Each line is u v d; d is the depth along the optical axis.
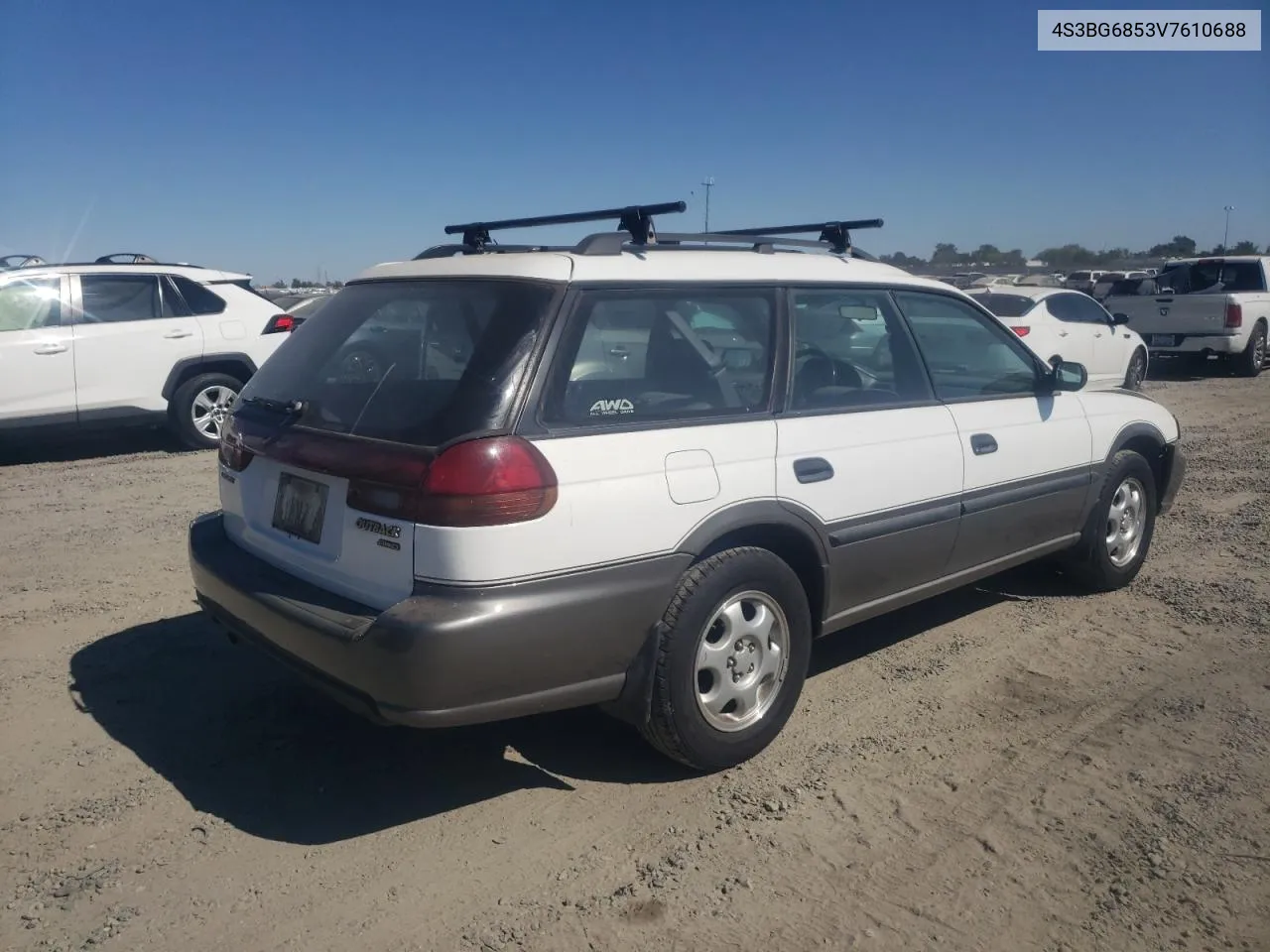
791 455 3.87
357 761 3.89
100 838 3.36
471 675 3.08
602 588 3.29
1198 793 3.64
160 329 10.10
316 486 3.54
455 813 3.54
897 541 4.29
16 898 3.04
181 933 2.90
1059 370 5.28
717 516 3.59
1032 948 2.85
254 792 3.66
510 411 3.21
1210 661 4.82
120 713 4.25
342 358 3.80
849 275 4.41
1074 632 5.24
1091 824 3.45
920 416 4.47
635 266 3.68
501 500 3.09
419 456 3.16
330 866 3.22
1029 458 4.97
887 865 3.23
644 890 3.11
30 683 4.52
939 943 2.87
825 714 4.30
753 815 3.52
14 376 9.35
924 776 3.77
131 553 6.51
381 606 3.24
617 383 3.51
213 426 10.54
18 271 9.66
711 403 3.75
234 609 3.74
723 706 3.73
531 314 3.37
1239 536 7.03
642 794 3.67
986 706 4.37
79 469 9.45
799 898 3.06
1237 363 17.94
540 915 2.99
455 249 4.45
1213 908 3.01
